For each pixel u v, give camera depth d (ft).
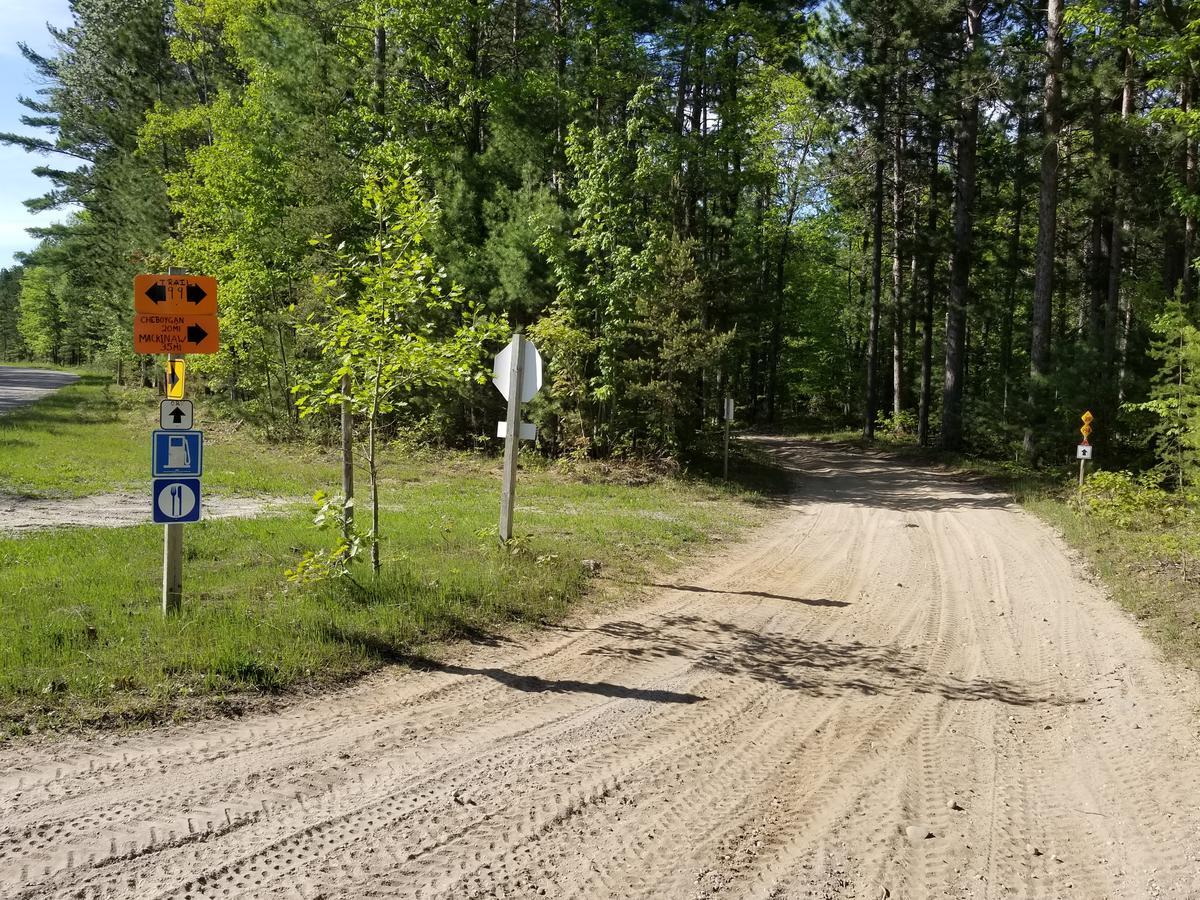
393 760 15.14
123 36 99.96
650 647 23.94
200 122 89.81
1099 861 13.02
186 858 11.32
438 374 27.43
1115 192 72.38
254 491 48.34
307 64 74.64
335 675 19.27
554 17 86.94
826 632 26.73
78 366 259.60
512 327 68.90
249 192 78.07
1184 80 51.31
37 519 36.09
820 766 16.20
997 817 14.39
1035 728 18.95
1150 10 52.95
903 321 121.80
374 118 76.07
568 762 15.60
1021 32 81.30
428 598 24.71
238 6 84.02
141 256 88.12
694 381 68.13
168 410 21.40
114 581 24.64
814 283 149.38
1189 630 26.30
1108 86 66.44
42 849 11.28
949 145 101.50
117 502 41.86
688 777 15.29
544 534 38.75
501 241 66.33
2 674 16.70
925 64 84.28
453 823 12.90
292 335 73.67
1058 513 51.75
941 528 49.21
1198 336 46.62
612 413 67.77
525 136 74.84
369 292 26.30
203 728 15.90
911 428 118.83
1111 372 66.95
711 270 77.00
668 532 42.91
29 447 59.67
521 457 68.03
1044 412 72.08
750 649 24.34
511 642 23.41
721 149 81.20
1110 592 32.63
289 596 24.08
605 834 12.91
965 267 91.56
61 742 14.71
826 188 115.03
